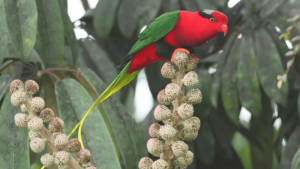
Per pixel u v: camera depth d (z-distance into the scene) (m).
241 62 6.43
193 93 5.95
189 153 5.95
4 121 6.10
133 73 6.18
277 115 6.44
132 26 6.45
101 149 6.09
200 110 6.47
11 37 6.11
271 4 6.44
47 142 5.92
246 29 6.46
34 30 6.11
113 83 6.12
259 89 6.41
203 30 6.12
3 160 6.06
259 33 6.43
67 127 6.11
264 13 6.45
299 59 6.41
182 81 5.95
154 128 5.95
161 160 5.92
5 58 6.23
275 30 6.45
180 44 6.14
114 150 6.08
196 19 6.12
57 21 6.23
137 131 6.20
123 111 6.21
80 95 6.15
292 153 6.41
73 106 6.14
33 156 6.36
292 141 6.42
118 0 6.46
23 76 6.25
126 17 6.45
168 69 5.97
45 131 5.92
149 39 6.14
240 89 6.42
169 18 6.13
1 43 6.16
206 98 6.47
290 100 6.42
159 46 6.15
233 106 6.43
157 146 5.94
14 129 6.09
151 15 6.44
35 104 5.92
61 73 6.28
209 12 6.12
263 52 6.41
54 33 6.22
